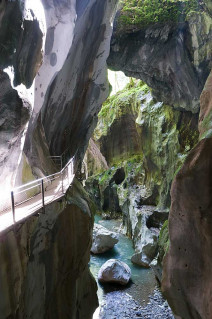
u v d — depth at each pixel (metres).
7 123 5.62
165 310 12.40
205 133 6.35
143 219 19.33
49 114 11.45
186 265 6.30
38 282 7.71
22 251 6.41
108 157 27.61
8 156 6.07
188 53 15.70
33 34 6.03
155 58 16.28
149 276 15.54
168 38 15.43
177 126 19.73
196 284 6.00
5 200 6.09
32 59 6.31
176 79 16.95
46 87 9.38
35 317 7.54
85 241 9.85
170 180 19.09
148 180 22.91
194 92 16.80
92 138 28.08
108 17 12.76
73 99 13.23
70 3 9.12
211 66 15.35
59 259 8.79
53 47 9.02
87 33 11.91
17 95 5.68
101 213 28.17
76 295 9.62
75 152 15.41
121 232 23.03
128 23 14.98
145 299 13.32
